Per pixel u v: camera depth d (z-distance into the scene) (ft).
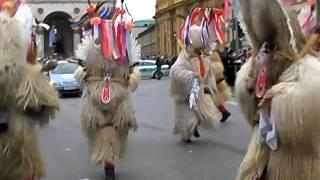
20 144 15.24
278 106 13.58
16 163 15.28
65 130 44.34
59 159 32.24
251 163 14.80
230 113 48.93
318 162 13.97
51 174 28.27
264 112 14.32
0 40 14.87
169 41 287.48
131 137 39.32
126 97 25.84
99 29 25.09
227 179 26.30
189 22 35.27
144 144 36.29
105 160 25.21
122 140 26.14
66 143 37.96
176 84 35.24
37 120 15.72
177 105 35.91
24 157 15.33
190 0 247.50
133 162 30.63
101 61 25.30
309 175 13.87
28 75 15.10
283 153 14.05
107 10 25.62
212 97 36.09
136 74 26.20
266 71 14.48
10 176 15.30
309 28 14.57
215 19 35.09
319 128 13.52
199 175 27.25
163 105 63.87
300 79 13.51
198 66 35.04
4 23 14.93
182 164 29.84
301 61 13.76
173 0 276.62
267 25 14.29
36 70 15.35
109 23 25.14
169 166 29.45
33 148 15.64
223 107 44.60
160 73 151.43
